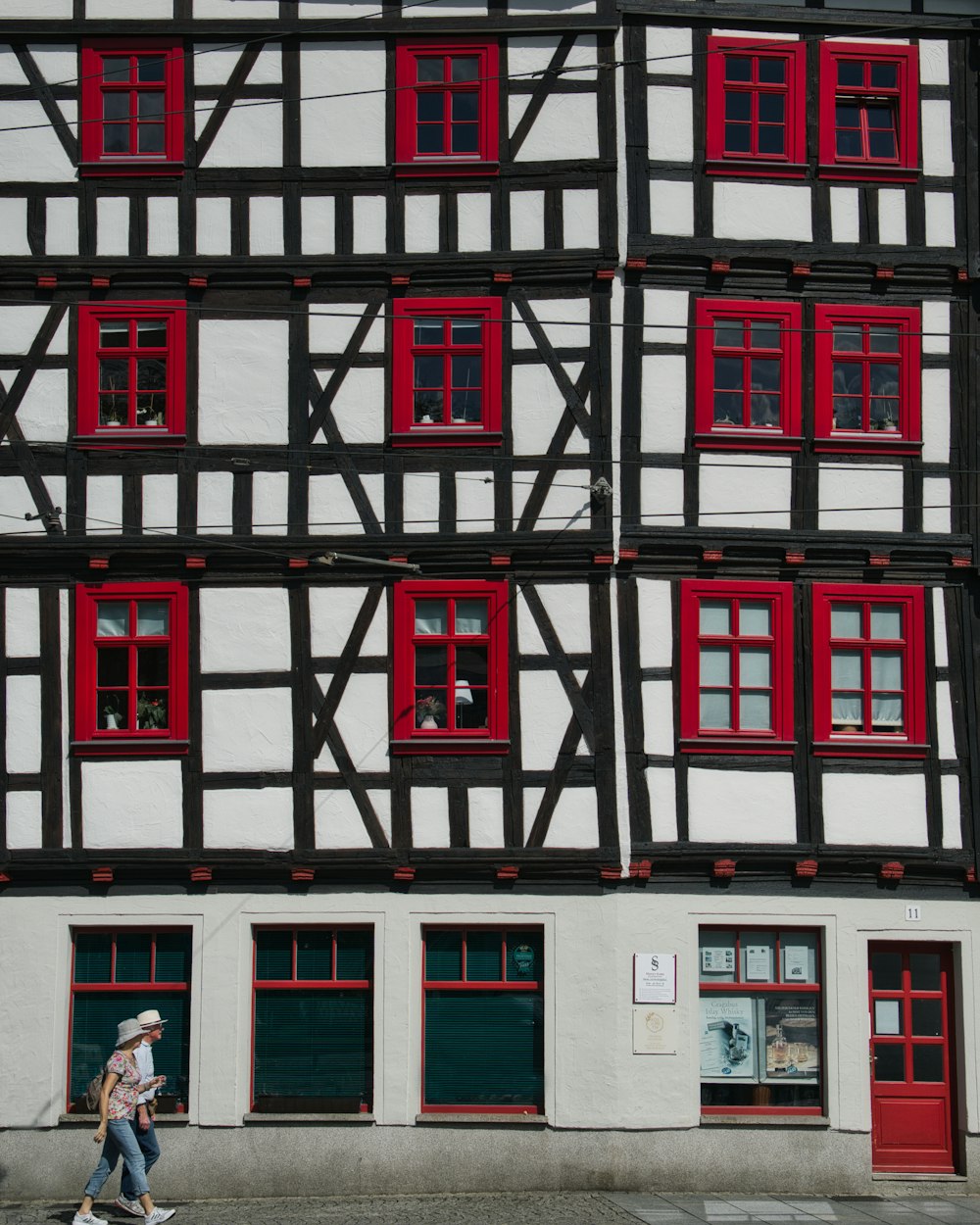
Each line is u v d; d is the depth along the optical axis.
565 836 15.64
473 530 16.08
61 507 16.20
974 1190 15.45
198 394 16.31
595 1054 15.40
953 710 16.16
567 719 15.82
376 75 16.62
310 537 16.08
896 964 16.00
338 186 16.50
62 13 16.69
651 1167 15.27
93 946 15.88
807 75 16.77
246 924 15.71
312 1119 15.35
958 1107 15.73
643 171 16.47
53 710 15.98
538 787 15.73
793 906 15.77
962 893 15.95
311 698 15.92
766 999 15.81
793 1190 15.31
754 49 16.70
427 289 16.39
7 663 16.06
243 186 16.53
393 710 15.86
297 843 15.72
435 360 16.38
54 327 16.42
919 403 16.50
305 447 16.22
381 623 16.00
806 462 16.31
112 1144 13.20
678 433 16.22
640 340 16.30
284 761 15.84
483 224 16.42
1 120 16.66
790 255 16.48
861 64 16.89
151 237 16.48
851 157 16.81
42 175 16.58
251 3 16.69
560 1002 15.48
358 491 16.16
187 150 16.58
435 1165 15.27
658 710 15.87
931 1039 15.88
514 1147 15.30
